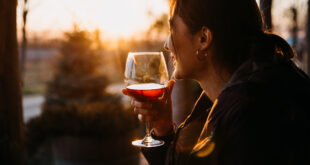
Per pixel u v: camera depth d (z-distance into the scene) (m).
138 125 3.95
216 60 0.92
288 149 0.68
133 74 1.17
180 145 1.02
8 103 2.32
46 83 6.02
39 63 15.97
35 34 5.20
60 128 3.61
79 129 3.51
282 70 0.78
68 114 3.73
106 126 3.54
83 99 5.50
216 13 0.88
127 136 3.71
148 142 1.22
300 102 0.72
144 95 1.11
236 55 0.90
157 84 1.17
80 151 3.59
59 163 3.71
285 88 0.74
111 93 5.81
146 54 1.18
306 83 0.79
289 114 0.71
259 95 0.73
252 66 0.80
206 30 0.90
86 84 5.58
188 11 0.92
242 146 0.69
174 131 1.26
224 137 0.74
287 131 0.69
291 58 0.94
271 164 0.68
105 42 5.12
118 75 12.17
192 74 0.98
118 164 3.66
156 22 5.69
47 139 3.92
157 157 1.19
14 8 2.28
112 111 3.81
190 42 0.94
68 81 5.66
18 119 2.40
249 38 0.89
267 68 0.78
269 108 0.71
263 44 0.85
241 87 0.76
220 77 0.93
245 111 0.71
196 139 1.10
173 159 1.01
